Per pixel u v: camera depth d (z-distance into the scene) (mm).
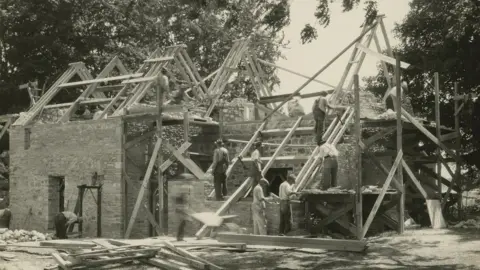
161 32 41938
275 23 15195
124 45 43406
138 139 24406
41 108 28438
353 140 24422
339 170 23953
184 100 28609
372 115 26422
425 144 29047
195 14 16547
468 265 14117
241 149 27203
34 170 27266
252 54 32438
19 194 27719
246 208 21797
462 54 33125
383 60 24766
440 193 26469
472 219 26781
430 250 16734
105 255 15453
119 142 24625
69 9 40406
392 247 17406
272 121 26891
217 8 15953
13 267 14945
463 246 17297
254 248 17453
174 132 26797
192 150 27859
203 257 15977
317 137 22484
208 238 20094
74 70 30078
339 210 20703
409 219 24656
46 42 39844
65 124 26375
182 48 29484
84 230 25391
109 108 25609
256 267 14383
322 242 17125
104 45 41781
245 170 26422
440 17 33625
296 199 21312
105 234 24625
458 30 30062
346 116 24375
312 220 22328
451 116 34938
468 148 34344
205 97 29047
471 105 28969
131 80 26172
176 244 17844
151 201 25750
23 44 40250
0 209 28656
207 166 28109
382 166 20969
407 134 26672
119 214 24359
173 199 22828
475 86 34031
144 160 25703
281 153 26016
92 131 25484
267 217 21453
